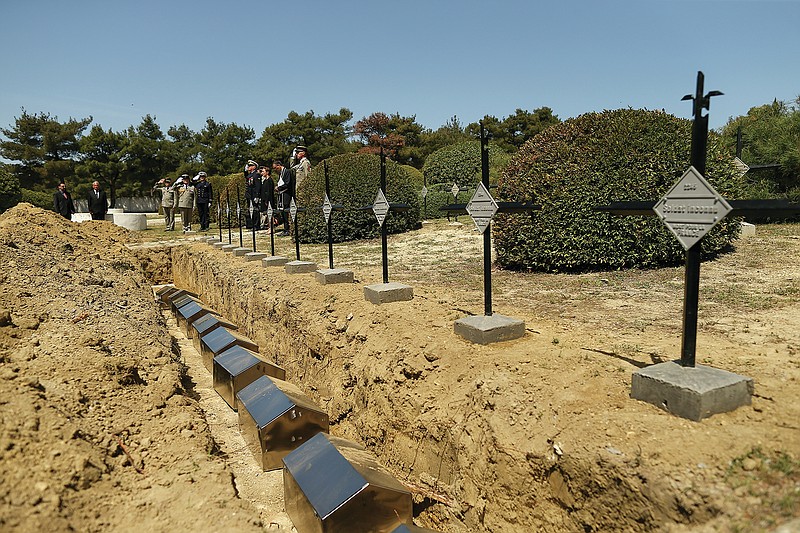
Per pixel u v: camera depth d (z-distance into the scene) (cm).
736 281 700
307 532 388
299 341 710
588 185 815
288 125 5019
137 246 1630
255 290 905
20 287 696
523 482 328
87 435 391
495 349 449
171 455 409
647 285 715
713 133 936
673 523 249
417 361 477
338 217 1445
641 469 268
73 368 489
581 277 799
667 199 323
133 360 557
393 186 1509
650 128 853
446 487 409
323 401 610
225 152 5366
